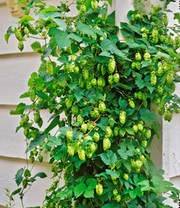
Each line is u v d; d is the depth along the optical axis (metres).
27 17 1.26
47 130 1.39
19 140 1.73
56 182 1.48
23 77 1.72
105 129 1.27
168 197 1.39
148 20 1.40
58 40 1.18
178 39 1.39
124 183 1.28
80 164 1.28
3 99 1.77
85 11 1.33
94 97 1.29
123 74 1.34
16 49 1.73
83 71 1.30
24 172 1.56
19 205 1.72
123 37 1.39
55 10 1.25
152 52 1.33
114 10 1.43
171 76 1.29
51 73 1.29
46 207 1.41
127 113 1.31
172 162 1.49
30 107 1.41
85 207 1.34
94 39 1.28
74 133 1.22
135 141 1.32
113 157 1.27
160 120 1.44
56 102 1.39
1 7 1.77
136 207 1.29
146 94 1.34
